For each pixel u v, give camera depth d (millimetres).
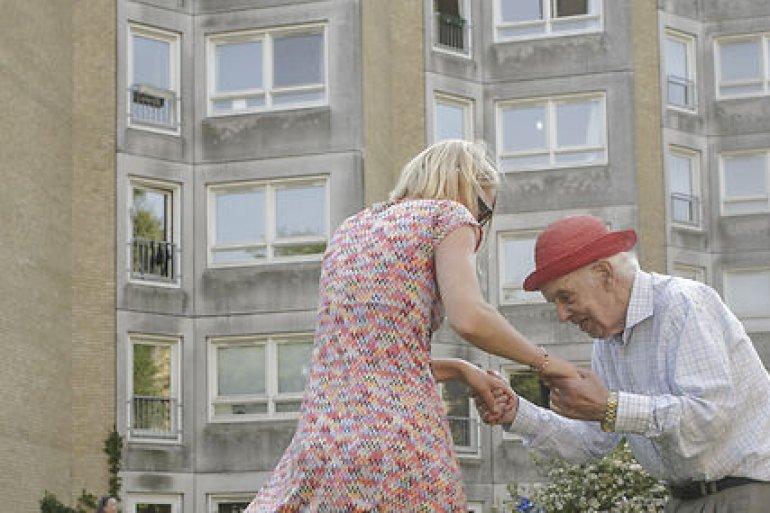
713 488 5102
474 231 4285
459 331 4133
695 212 38219
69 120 32938
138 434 32312
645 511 13766
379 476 4051
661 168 37344
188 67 34188
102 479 31672
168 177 33625
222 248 33656
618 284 5051
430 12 36469
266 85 33938
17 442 29188
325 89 33625
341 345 4184
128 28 33625
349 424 4098
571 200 36594
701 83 38844
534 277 5070
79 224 32750
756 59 38812
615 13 37000
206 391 33094
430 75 36188
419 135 35844
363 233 4309
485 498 34531
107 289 32500
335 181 33312
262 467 32625
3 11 29641
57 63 32375
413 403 4129
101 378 32094
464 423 34844
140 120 33469
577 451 5512
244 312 33312
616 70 36812
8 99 29703
